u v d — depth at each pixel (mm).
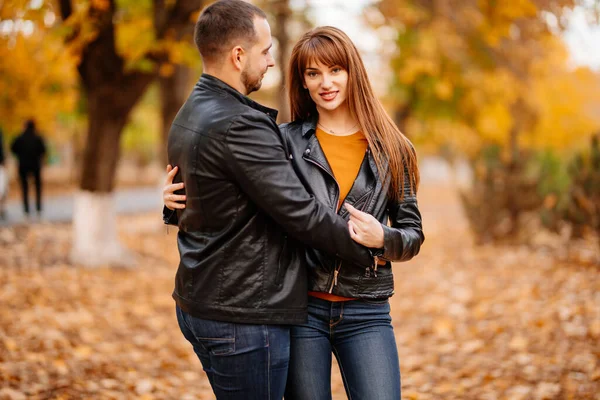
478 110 15508
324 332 2418
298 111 2639
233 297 2117
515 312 5879
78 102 14406
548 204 9789
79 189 8508
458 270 8633
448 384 4227
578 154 8555
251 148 2078
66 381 4000
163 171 12883
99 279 7641
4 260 8102
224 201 2123
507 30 9555
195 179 2146
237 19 2203
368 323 2410
